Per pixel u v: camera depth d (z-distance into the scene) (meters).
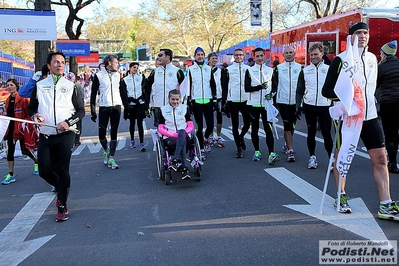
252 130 7.91
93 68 42.94
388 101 6.36
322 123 6.90
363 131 4.63
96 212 5.39
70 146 5.15
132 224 4.87
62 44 18.55
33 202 6.03
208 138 9.02
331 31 13.23
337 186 5.07
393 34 11.88
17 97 7.25
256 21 26.03
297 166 7.39
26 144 7.36
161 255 3.98
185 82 8.14
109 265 3.83
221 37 47.03
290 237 4.26
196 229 4.61
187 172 6.38
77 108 5.20
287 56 7.70
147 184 6.66
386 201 4.60
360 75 4.50
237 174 7.00
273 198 5.59
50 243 4.42
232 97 8.23
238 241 4.22
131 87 10.00
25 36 11.93
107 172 7.67
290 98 7.68
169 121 6.79
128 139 11.64
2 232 4.84
